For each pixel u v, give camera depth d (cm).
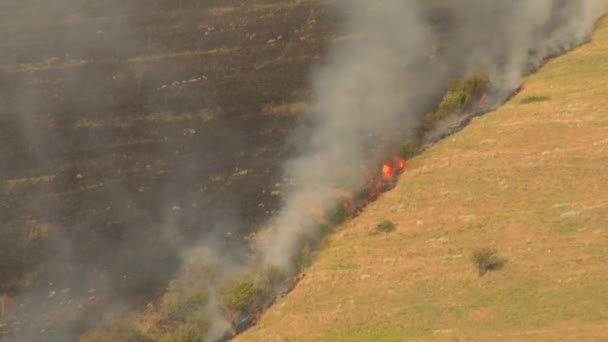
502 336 13012
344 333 14025
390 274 15488
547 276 14475
